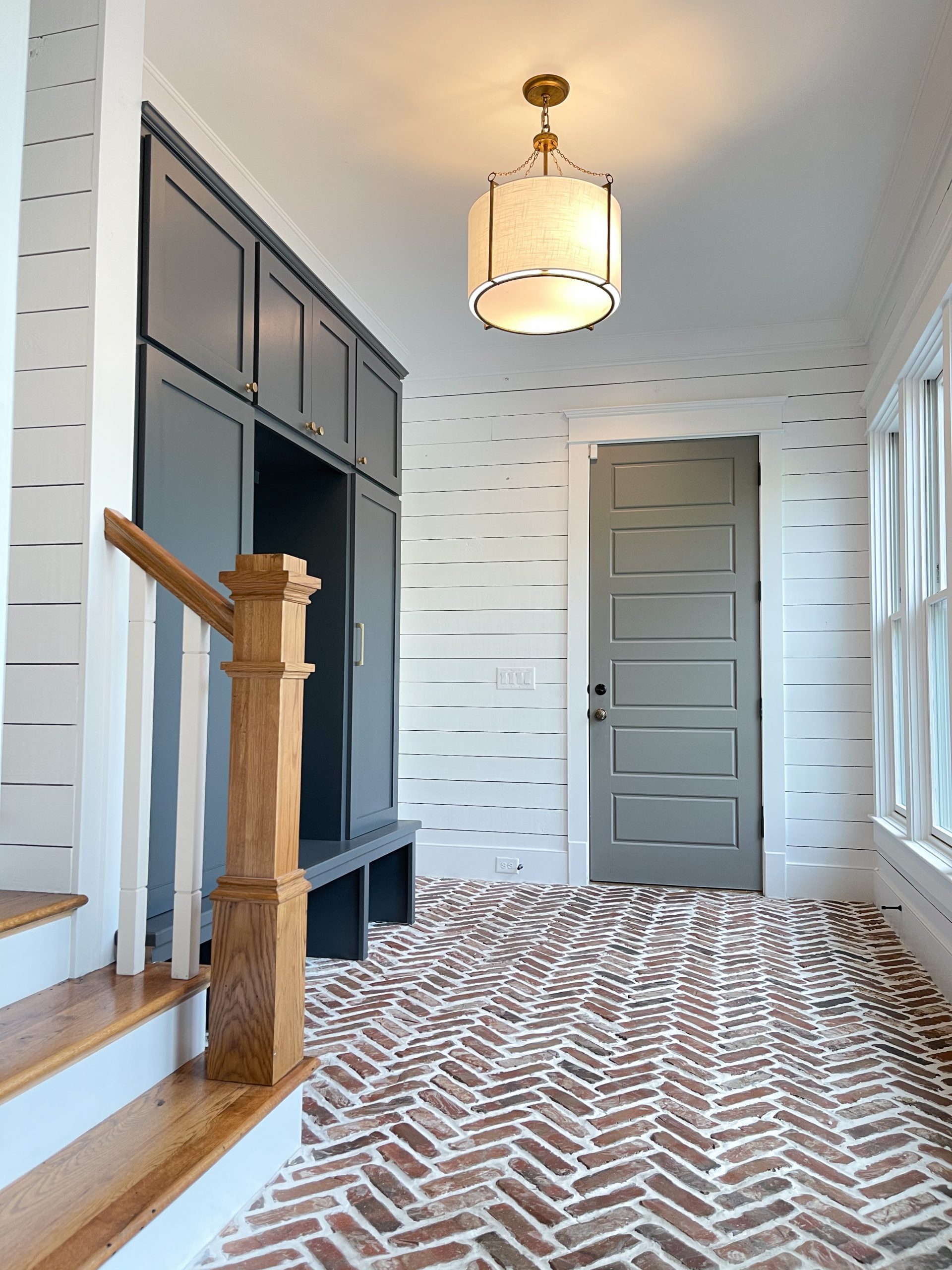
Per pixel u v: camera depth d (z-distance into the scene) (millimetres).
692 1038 2617
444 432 5082
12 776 2037
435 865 4949
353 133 3014
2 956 1782
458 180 3301
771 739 4535
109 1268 1333
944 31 2469
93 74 2127
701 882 4625
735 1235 1664
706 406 4676
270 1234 1643
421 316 4512
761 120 2922
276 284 3141
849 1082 2332
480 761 4930
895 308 3793
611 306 2727
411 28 2518
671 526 4746
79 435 2062
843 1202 1779
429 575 5066
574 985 3088
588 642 4820
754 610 4629
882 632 4320
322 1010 2846
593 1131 2059
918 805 3473
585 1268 1562
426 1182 1835
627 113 2891
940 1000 2957
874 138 3018
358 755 3732
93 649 2023
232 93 2811
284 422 3182
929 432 3551
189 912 1962
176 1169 1516
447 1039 2604
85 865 1992
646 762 4715
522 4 2422
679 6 2424
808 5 2410
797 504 4590
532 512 4941
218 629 1955
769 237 3703
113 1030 1684
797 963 3346
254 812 1878
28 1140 1504
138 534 2014
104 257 2107
